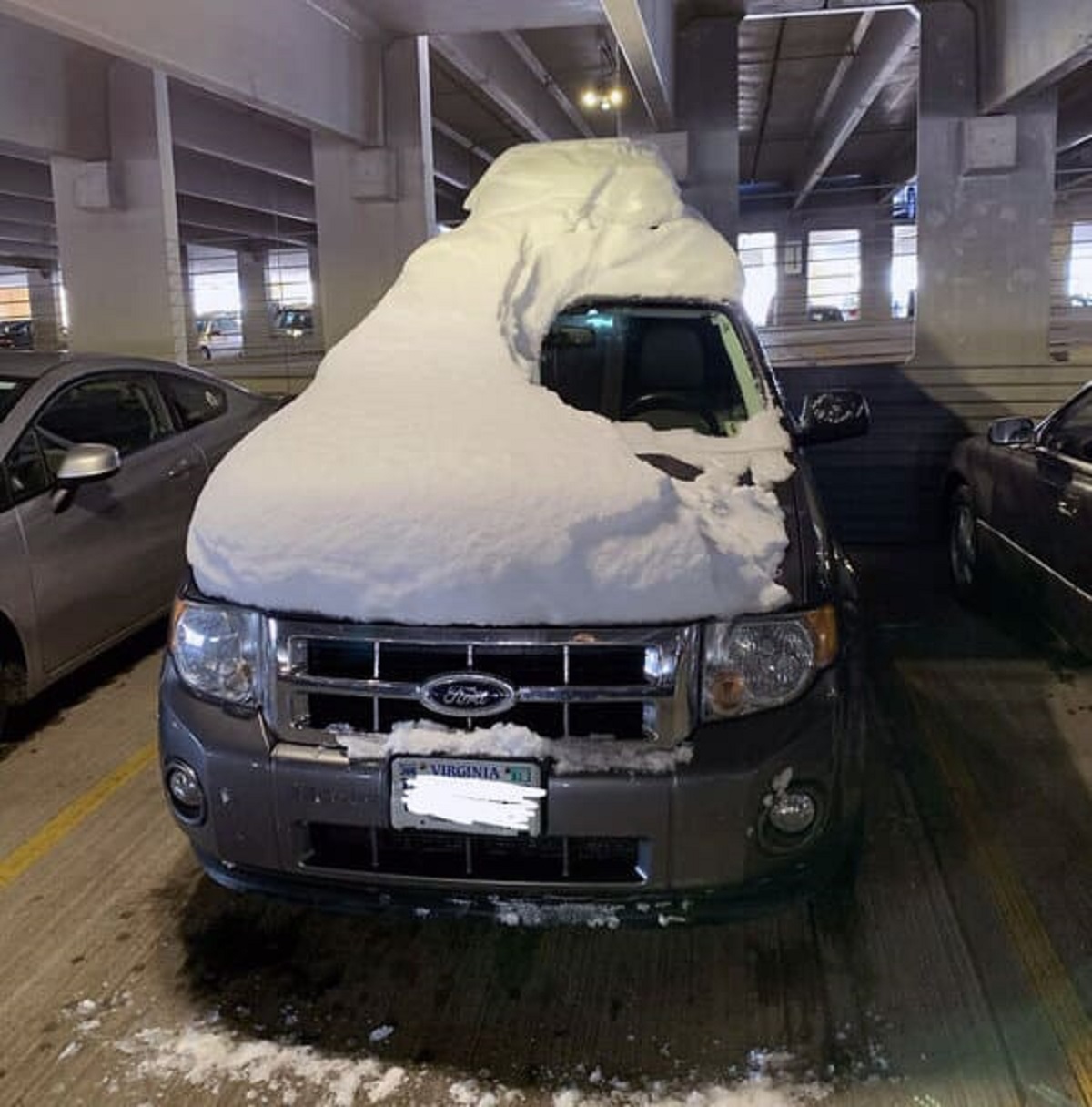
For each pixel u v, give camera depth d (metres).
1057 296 10.27
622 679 2.45
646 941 2.89
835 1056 2.43
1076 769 3.83
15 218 23.91
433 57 12.92
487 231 4.08
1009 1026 2.52
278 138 18.98
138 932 2.97
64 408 4.59
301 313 28.95
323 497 2.67
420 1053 2.48
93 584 4.52
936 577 6.57
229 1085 2.38
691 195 7.74
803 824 2.46
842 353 13.23
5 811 3.69
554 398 3.19
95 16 5.34
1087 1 5.34
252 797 2.52
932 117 7.30
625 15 5.21
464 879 2.47
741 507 2.82
